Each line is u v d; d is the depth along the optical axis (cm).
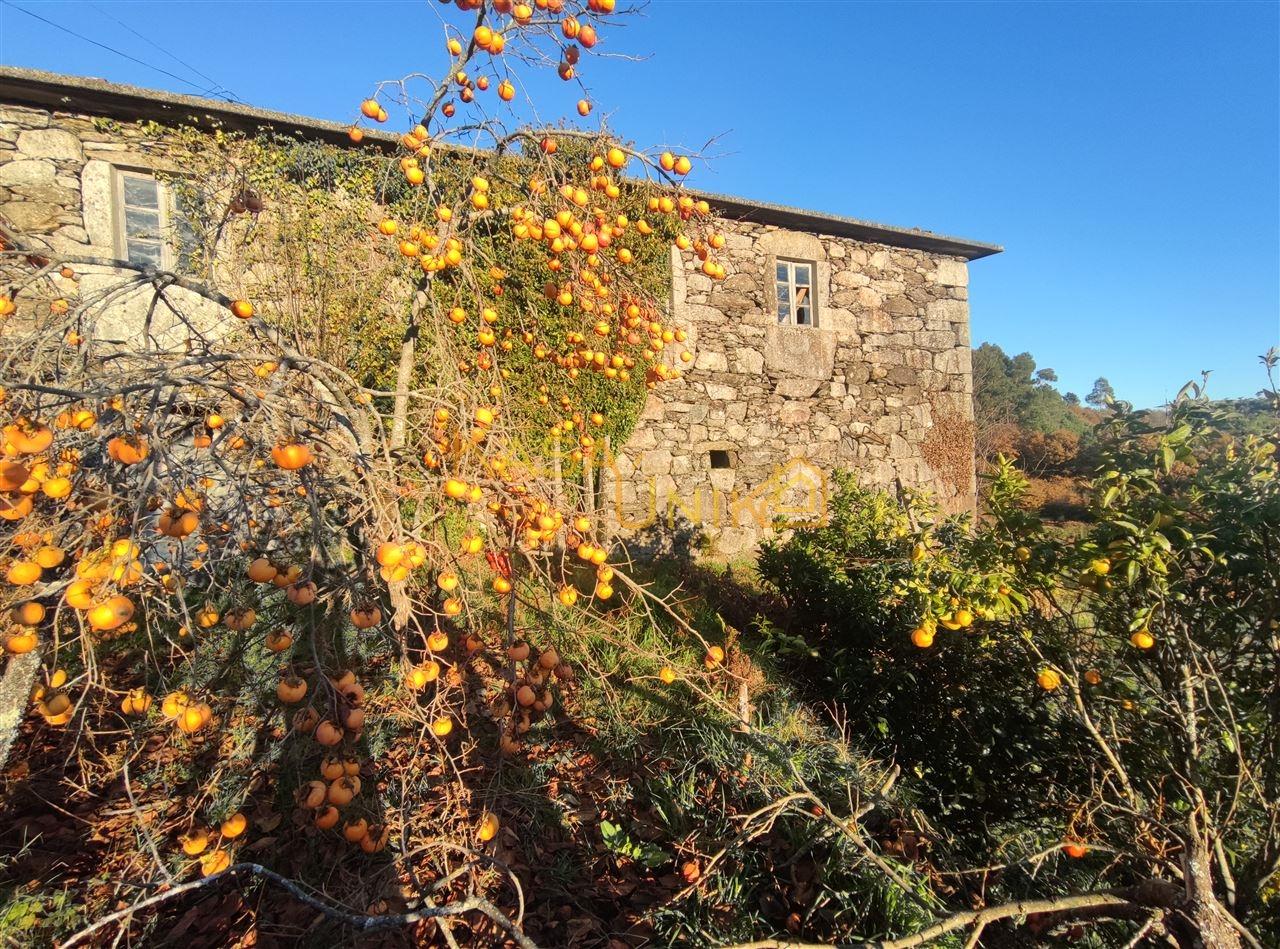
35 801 240
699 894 195
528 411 457
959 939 184
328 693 175
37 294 223
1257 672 184
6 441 127
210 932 191
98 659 310
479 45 214
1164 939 167
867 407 786
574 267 258
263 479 190
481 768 248
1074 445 1255
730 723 292
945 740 267
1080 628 214
